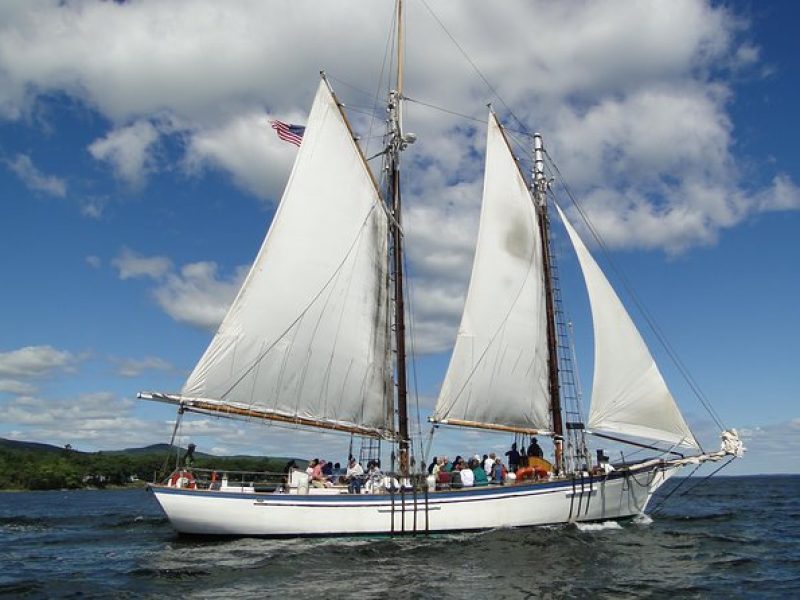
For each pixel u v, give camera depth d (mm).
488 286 37938
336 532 31328
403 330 37688
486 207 38500
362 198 37125
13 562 28906
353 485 32594
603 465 35531
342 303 36188
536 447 37688
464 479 32750
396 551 28578
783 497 82062
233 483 32375
